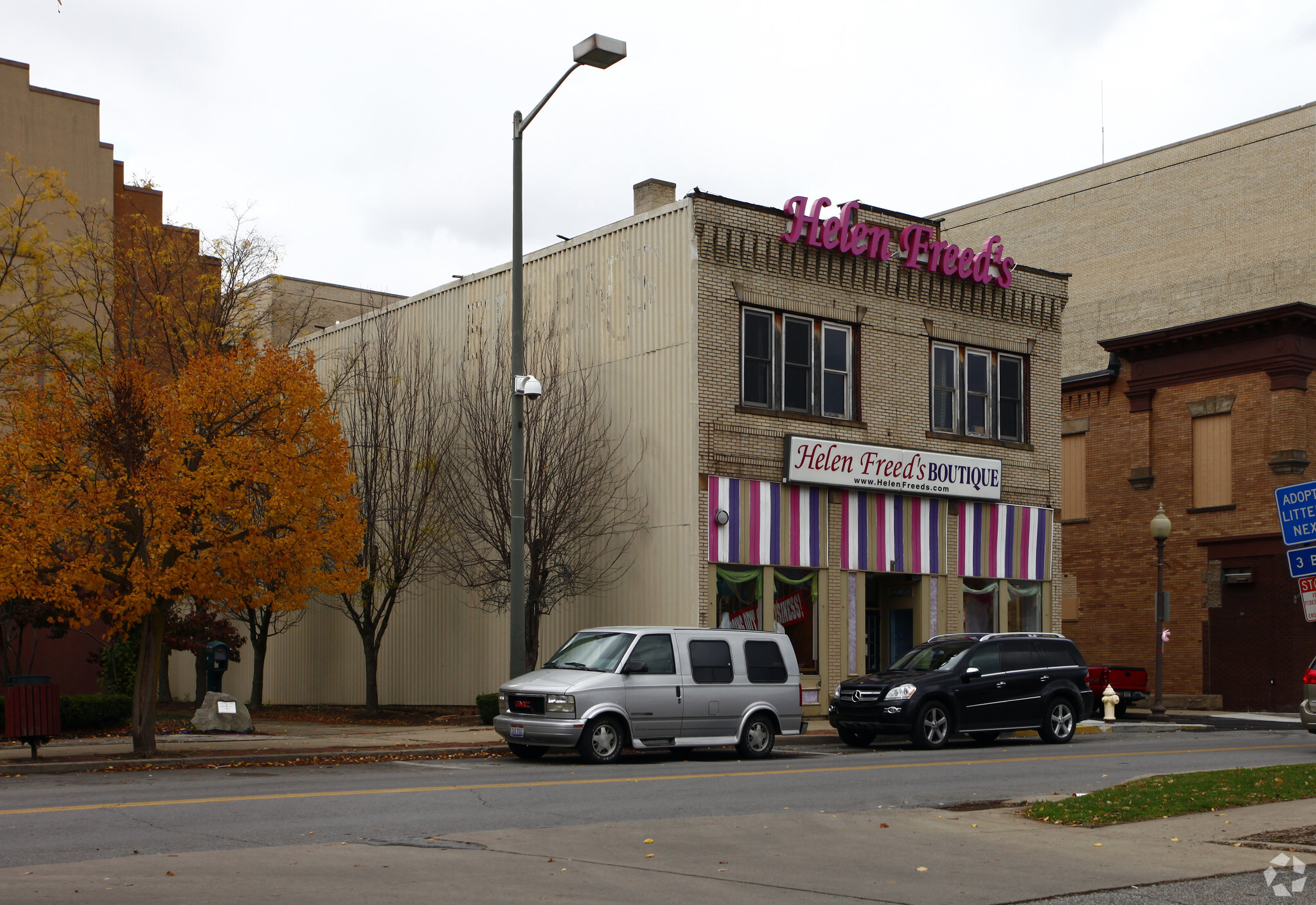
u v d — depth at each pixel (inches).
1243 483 1482.5
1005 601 1247.5
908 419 1183.6
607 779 625.0
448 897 331.0
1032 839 434.0
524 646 836.0
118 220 1332.4
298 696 1477.6
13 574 698.2
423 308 1322.6
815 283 1123.9
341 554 784.3
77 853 399.2
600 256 1135.0
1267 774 595.8
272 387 767.1
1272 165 1694.1
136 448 722.8
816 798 553.0
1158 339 1561.3
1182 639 1524.4
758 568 1067.9
